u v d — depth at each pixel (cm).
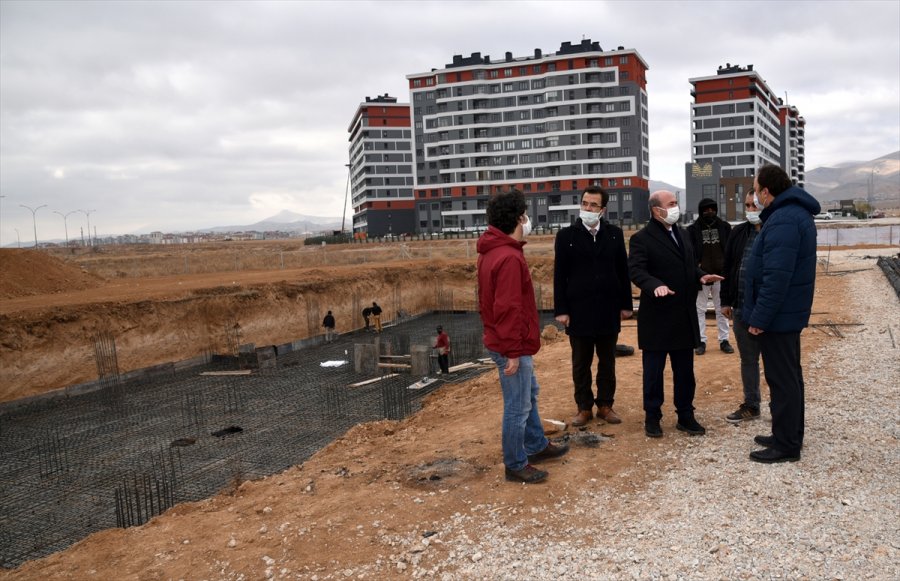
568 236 548
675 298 501
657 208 496
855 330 959
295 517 434
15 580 388
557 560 346
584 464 480
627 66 6881
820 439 494
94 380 1580
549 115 7100
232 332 1984
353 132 10325
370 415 1138
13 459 1009
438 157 7581
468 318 2706
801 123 12275
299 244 8662
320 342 2111
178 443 1030
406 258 4166
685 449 495
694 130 7975
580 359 569
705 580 314
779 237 421
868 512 370
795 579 308
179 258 3656
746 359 552
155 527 452
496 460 510
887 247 3566
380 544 384
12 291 2069
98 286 2469
